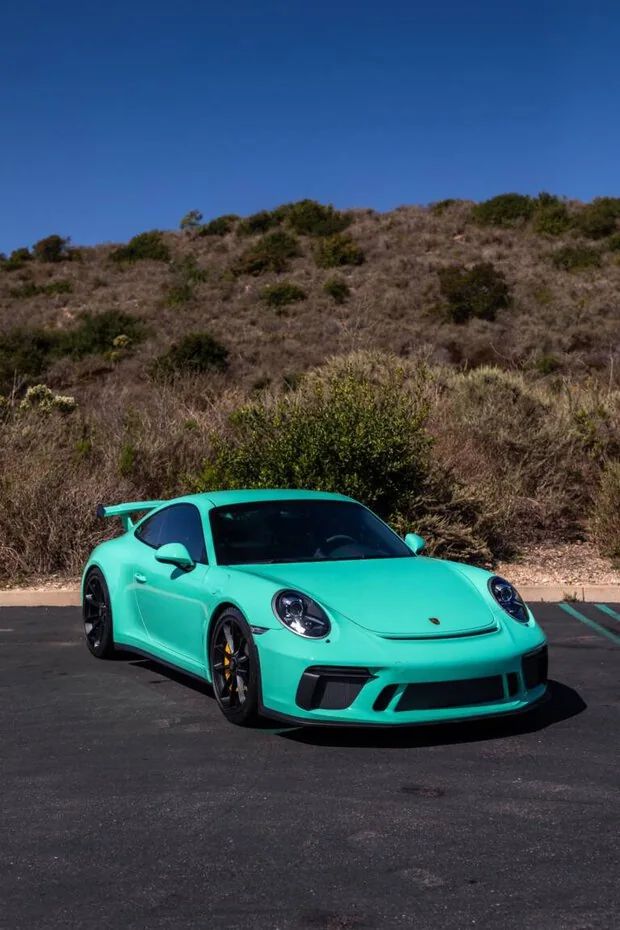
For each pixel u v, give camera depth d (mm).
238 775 4656
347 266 48688
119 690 6387
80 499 11305
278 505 6559
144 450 12914
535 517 12578
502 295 38594
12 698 6199
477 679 5070
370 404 11289
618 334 32594
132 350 35344
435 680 4953
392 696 4953
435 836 3865
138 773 4707
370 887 3418
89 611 7543
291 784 4516
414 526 10844
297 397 12469
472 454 13008
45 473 11508
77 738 5309
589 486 13203
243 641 5496
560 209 53000
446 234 53156
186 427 13586
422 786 4465
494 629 5305
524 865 3578
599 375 18500
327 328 36656
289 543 6184
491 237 51969
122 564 7086
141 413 14312
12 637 8188
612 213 51750
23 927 3158
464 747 5062
